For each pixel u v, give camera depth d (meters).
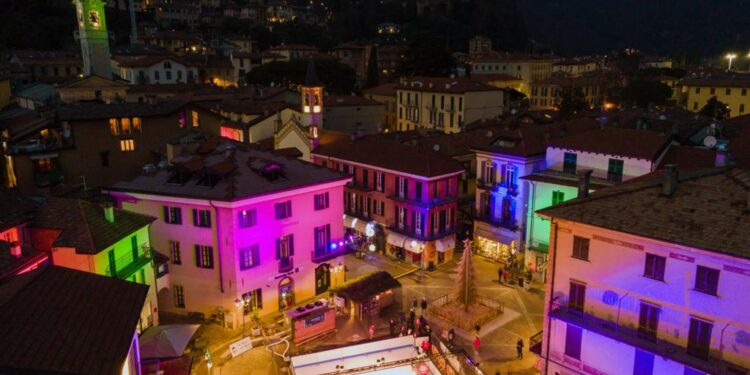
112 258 35.66
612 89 134.12
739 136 48.81
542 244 48.41
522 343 36.94
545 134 53.94
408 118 106.31
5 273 27.36
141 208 43.16
